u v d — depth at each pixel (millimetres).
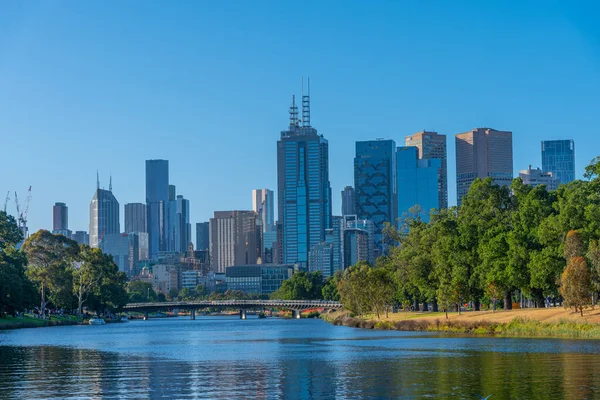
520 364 93250
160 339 185375
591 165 167875
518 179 181250
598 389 72438
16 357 122562
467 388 75250
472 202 186625
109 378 89500
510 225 178250
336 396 72812
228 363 107250
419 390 74938
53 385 83312
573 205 154500
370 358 108938
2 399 73250
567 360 96000
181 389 79125
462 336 152000
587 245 149375
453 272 186500
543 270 157500
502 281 171750
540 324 147875
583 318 143250
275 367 100125
